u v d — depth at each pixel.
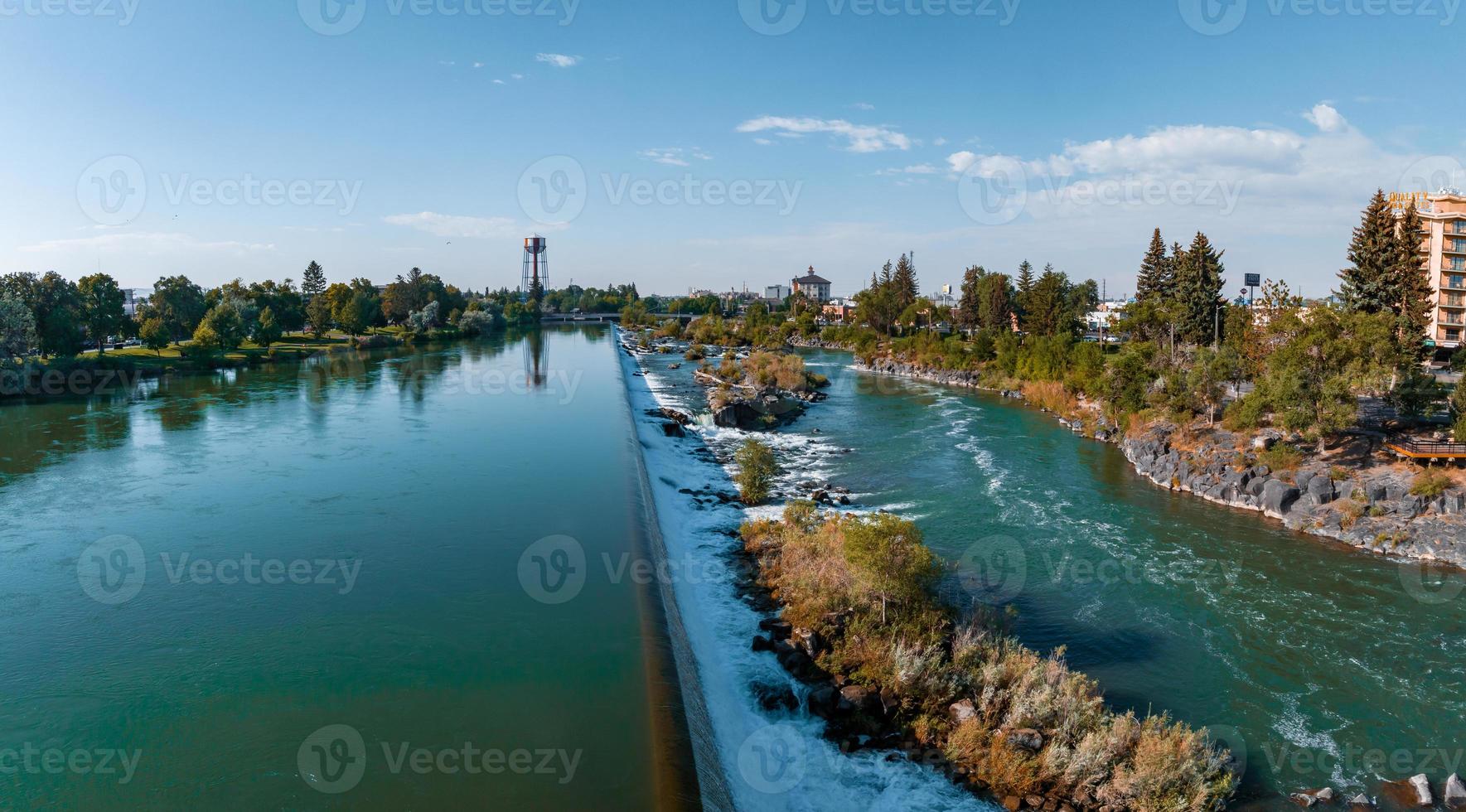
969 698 20.77
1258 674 23.14
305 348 116.12
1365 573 30.50
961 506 39.25
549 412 59.88
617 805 15.16
